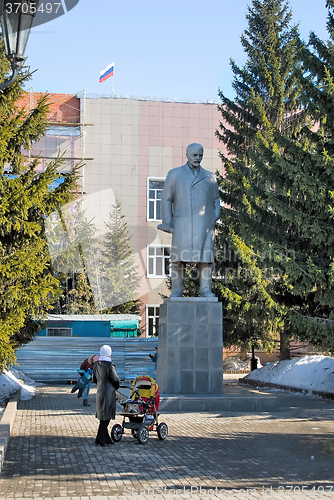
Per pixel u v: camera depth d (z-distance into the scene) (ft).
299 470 23.27
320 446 28.55
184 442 29.76
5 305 41.91
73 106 121.70
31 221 46.26
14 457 25.45
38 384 74.02
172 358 45.55
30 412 42.24
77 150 118.93
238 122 84.28
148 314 108.78
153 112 123.54
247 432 33.06
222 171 124.98
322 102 51.67
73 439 30.37
